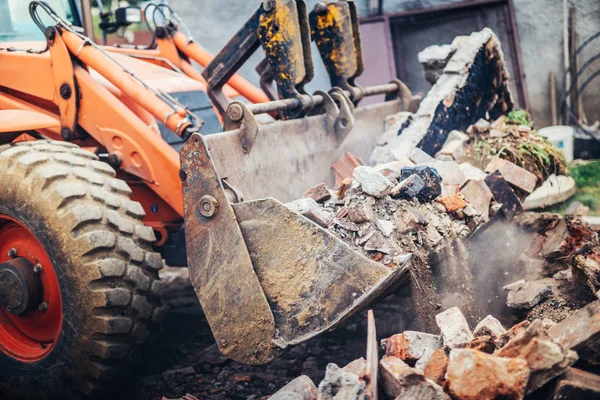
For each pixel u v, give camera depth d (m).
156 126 3.53
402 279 2.57
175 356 3.54
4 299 3.04
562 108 7.27
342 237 2.52
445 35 7.50
